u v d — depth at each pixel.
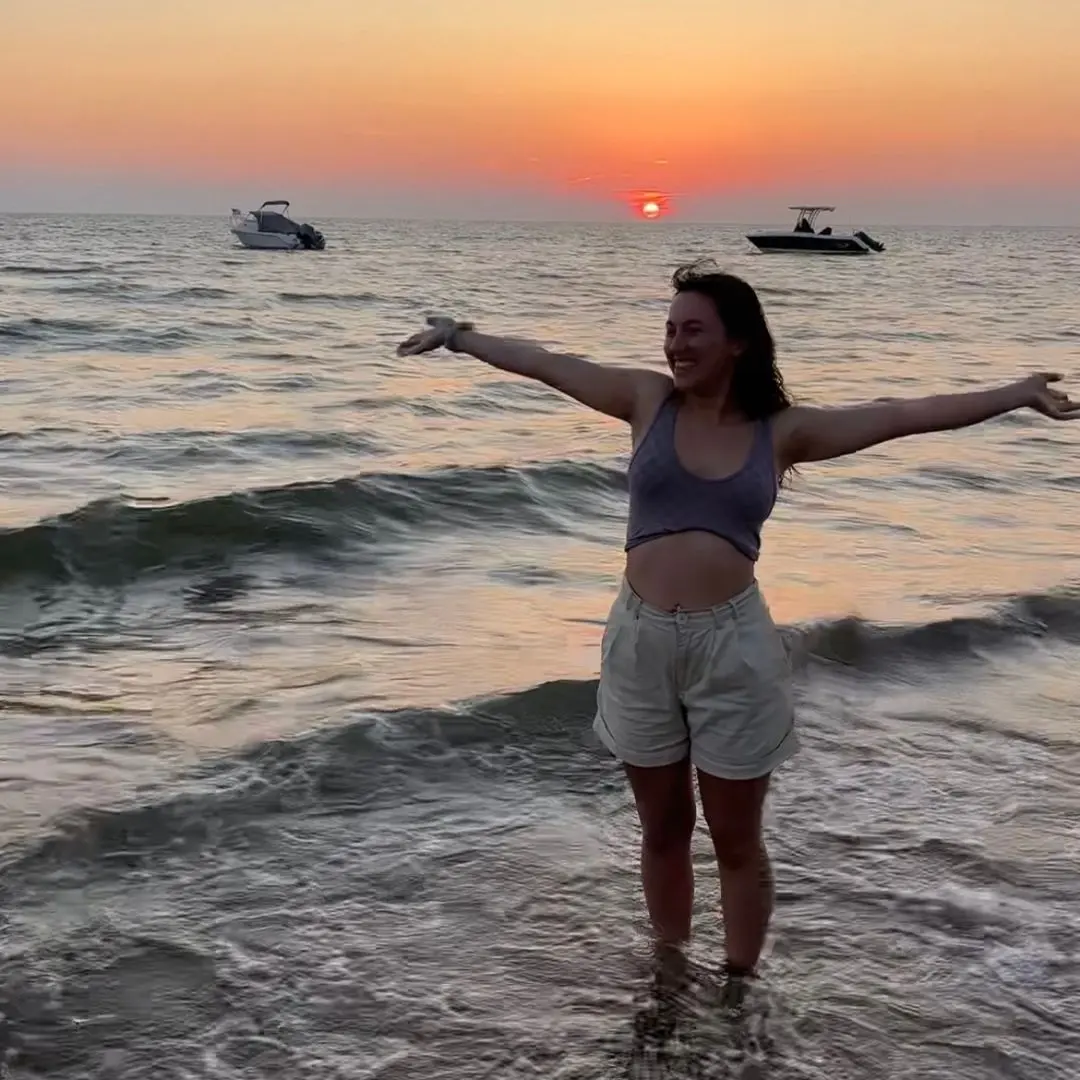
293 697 5.68
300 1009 3.40
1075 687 6.39
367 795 4.73
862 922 3.95
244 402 15.85
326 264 67.88
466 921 3.88
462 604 7.50
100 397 15.62
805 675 6.36
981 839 4.57
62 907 3.86
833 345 28.14
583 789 4.92
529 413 16.31
